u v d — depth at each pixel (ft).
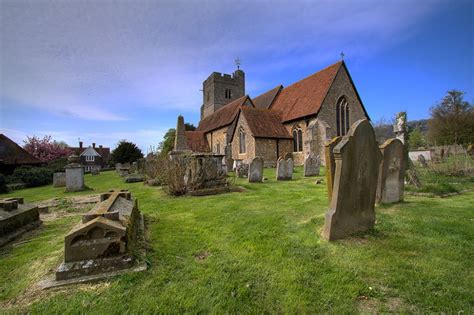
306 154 75.66
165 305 8.20
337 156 13.25
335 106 79.82
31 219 17.80
